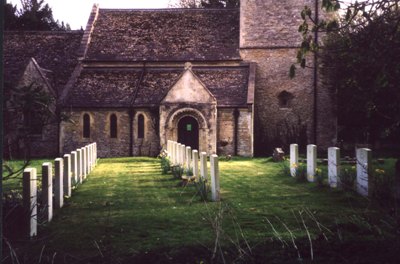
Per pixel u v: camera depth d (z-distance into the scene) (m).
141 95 32.88
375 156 27.16
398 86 7.94
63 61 37.25
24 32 39.38
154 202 12.32
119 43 37.03
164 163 22.38
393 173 16.39
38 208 9.43
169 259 6.73
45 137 33.22
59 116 7.71
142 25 38.50
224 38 36.97
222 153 31.44
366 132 34.31
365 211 9.89
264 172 19.81
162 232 8.79
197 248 7.24
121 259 6.94
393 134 28.66
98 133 32.12
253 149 33.56
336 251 6.63
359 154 12.35
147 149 32.06
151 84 34.00
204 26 38.12
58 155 33.00
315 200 11.95
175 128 31.33
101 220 9.95
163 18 39.03
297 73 35.16
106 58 35.75
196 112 30.95
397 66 7.37
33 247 7.73
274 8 36.41
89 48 36.56
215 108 30.83
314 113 34.88
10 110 7.02
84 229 9.11
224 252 6.86
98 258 7.07
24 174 8.02
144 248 7.59
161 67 35.75
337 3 7.02
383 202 10.60
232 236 8.22
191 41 36.94
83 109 32.09
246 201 12.09
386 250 6.48
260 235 8.23
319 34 33.88
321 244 6.96
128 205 11.91
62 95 32.47
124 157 31.03
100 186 15.80
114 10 39.75
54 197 11.28
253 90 32.03
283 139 35.22
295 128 35.12
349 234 7.70
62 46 38.38
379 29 7.36
